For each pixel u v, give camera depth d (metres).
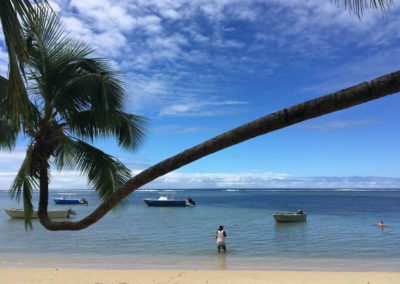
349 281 11.03
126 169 7.28
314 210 50.50
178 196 125.50
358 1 3.18
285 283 10.88
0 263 14.95
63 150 7.27
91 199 90.88
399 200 85.38
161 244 20.72
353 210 50.16
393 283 10.78
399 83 2.58
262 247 19.59
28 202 6.55
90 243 21.00
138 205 62.94
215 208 54.78
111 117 6.76
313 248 19.22
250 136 3.13
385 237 23.22
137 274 12.06
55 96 6.13
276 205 64.44
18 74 2.83
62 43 6.36
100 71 6.81
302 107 2.88
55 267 13.95
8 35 2.70
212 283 10.99
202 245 20.36
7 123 6.34
